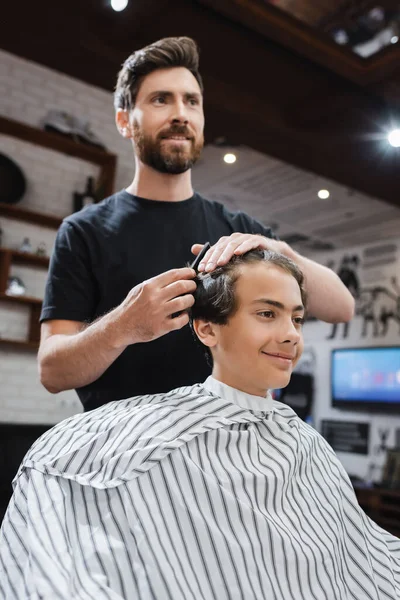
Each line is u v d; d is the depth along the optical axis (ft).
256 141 14.12
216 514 3.11
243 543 3.07
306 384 23.72
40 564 2.76
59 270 4.70
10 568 3.01
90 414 3.70
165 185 4.93
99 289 4.72
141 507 3.03
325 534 3.45
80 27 10.42
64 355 4.14
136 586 2.86
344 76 12.23
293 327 3.59
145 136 4.73
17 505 3.21
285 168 17.04
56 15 10.03
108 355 3.94
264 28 10.84
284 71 12.24
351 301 5.19
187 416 3.43
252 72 12.30
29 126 12.20
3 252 12.03
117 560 2.91
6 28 10.27
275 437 3.64
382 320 21.83
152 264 4.76
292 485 3.56
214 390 3.79
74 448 3.34
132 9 10.36
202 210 5.15
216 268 3.77
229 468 3.30
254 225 5.45
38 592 2.64
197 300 3.82
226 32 11.05
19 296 11.95
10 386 12.17
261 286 3.59
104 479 3.15
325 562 3.31
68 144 12.77
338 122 13.51
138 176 5.01
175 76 4.74
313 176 17.33
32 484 3.18
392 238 21.84
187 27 10.91
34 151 12.74
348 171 15.29
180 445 3.24
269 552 3.11
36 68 12.69
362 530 3.86
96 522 3.05
